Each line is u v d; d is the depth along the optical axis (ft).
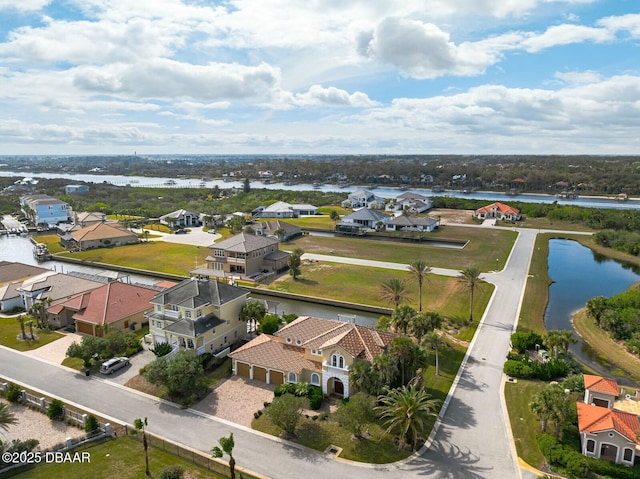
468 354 212.43
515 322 252.21
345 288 319.88
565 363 192.13
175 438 152.05
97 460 141.08
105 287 260.83
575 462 131.95
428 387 182.50
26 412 169.17
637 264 386.93
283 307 292.81
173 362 177.68
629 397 166.71
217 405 172.45
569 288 323.78
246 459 140.87
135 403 174.29
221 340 222.69
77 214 616.39
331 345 171.83
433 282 329.93
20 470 136.05
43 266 414.41
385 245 467.11
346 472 134.92
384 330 211.61
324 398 175.42
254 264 358.23
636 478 128.88
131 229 565.94
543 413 145.59
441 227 558.15
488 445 146.51
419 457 141.38
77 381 191.31
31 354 217.56
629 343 216.74
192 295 221.66
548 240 485.15
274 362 186.39
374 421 159.94
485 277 341.21
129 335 225.15
